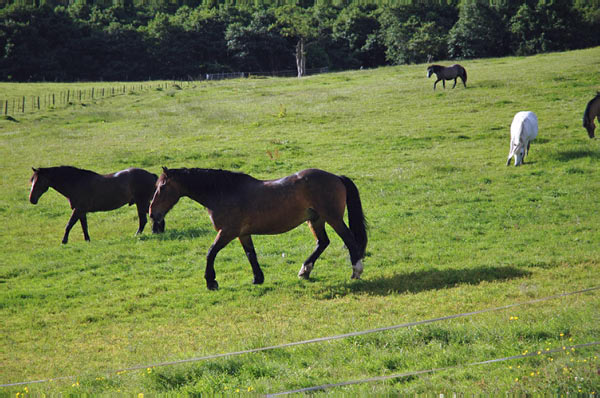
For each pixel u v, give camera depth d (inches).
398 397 222.5
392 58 4097.0
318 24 4515.3
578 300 336.8
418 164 824.3
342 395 225.6
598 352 247.1
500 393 215.3
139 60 4104.3
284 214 412.5
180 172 414.6
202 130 1182.9
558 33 3671.3
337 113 1252.5
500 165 793.6
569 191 649.0
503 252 470.0
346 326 324.2
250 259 435.5
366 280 422.9
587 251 448.8
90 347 332.5
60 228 657.6
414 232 549.3
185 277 467.2
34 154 1039.0
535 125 776.3
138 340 338.6
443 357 260.8
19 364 310.3
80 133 1227.9
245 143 1035.9
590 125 875.4
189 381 258.8
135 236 597.0
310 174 414.6
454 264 447.5
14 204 759.7
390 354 271.1
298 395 227.6
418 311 347.3
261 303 390.6
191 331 348.2
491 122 1058.1
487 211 604.7
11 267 510.9
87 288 448.8
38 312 401.1
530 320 303.3
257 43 4185.5
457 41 3801.7
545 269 417.7
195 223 643.5
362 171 812.0
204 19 4293.8
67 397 245.0
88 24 4254.4
